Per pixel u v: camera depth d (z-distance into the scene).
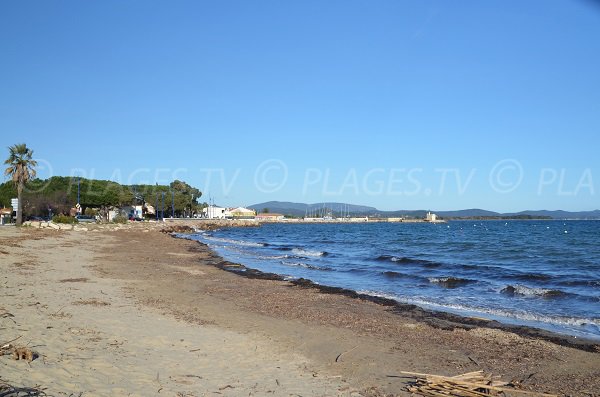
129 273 20.41
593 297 16.75
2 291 12.80
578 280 21.09
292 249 42.78
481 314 14.19
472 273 24.53
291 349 9.57
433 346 10.22
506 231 86.69
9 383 5.90
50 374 6.49
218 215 162.25
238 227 119.62
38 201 76.12
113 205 97.31
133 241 44.00
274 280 20.88
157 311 12.36
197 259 29.69
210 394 6.60
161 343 9.06
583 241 50.88
